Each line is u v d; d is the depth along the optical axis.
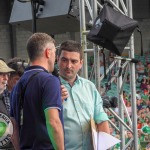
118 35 10.12
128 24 10.15
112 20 10.00
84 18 11.47
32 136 6.52
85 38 11.38
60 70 7.82
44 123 6.48
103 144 7.66
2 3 30.94
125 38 10.30
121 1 12.20
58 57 7.86
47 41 6.75
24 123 6.59
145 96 29.27
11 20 12.94
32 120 6.52
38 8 11.98
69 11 11.69
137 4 32.16
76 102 7.74
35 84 6.52
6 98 9.02
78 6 11.96
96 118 7.93
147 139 18.58
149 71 31.53
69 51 7.70
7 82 9.34
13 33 31.45
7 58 31.45
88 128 7.71
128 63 12.16
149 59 32.03
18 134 6.89
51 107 6.32
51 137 6.31
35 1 11.66
